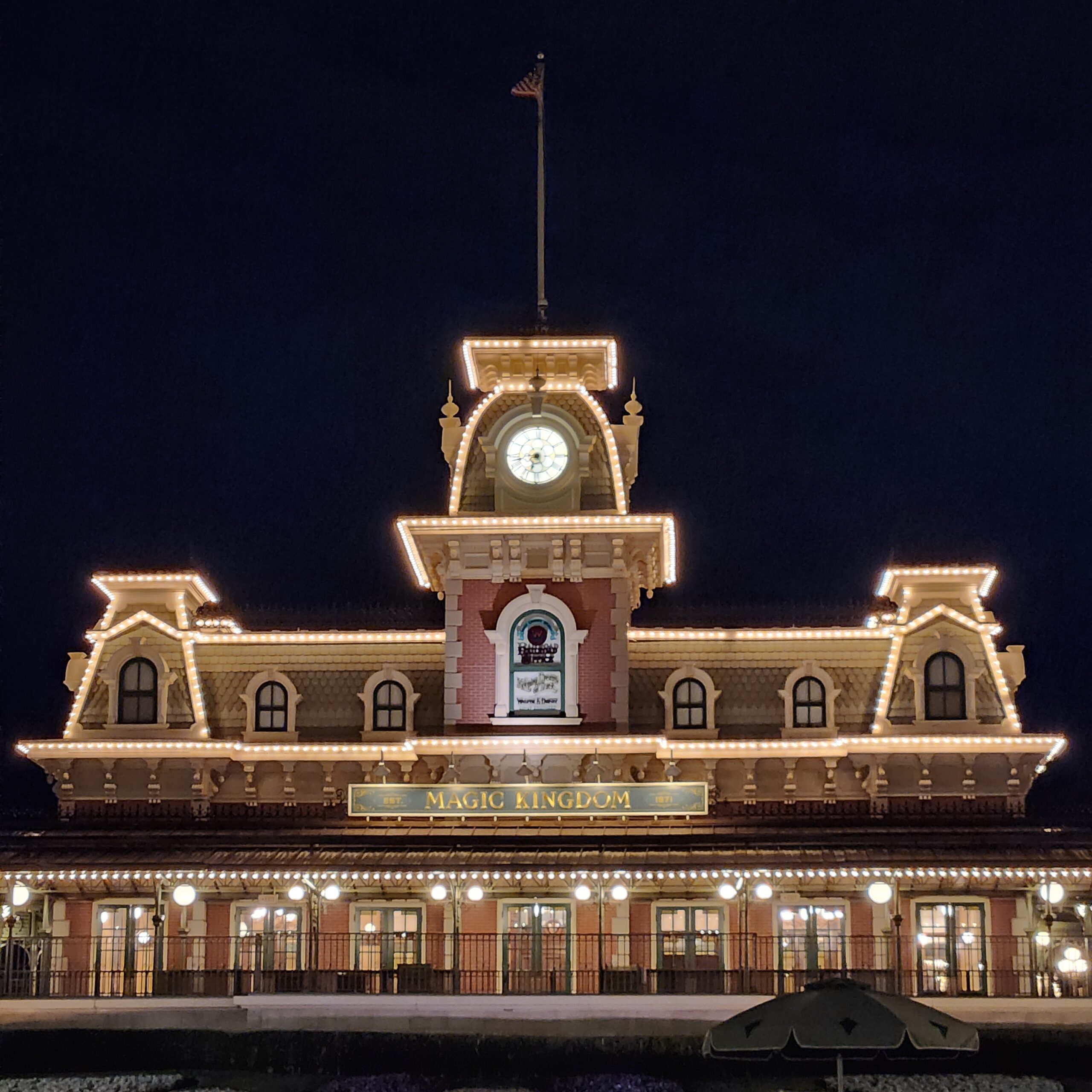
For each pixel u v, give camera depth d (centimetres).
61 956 5731
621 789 5753
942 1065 5044
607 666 5959
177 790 6003
